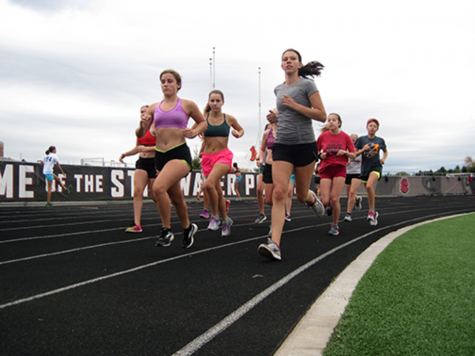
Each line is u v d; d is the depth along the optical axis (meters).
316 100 3.59
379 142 6.68
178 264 3.32
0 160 11.67
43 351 1.62
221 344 1.69
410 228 5.76
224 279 2.79
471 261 3.29
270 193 5.73
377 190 23.47
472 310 2.05
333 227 5.28
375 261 3.29
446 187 26.72
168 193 3.79
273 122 3.67
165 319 1.99
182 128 3.84
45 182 11.90
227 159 5.22
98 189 13.23
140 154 5.46
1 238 4.82
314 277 2.85
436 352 1.56
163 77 3.81
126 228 5.95
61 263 3.34
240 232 5.57
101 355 1.58
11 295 2.39
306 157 3.69
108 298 2.34
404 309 2.07
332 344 1.64
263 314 2.06
